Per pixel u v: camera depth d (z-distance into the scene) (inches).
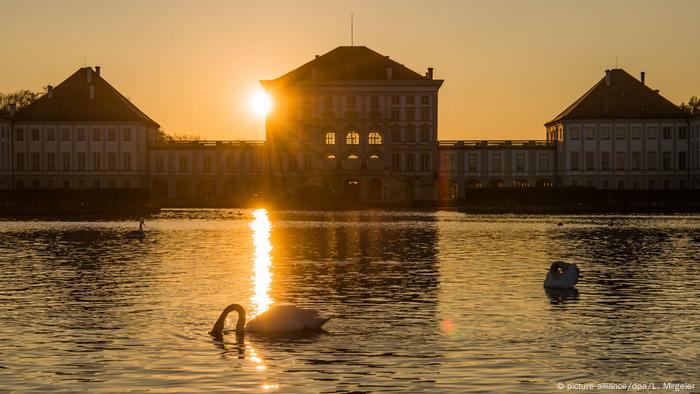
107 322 1283.2
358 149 7495.1
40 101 7534.5
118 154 7455.7
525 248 2605.8
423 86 7549.2
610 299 1507.1
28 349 1105.4
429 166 7588.6
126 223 4121.6
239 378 966.4
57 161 7455.7
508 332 1209.4
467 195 6117.1
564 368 1008.9
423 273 1908.2
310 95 7583.7
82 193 5797.2
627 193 6112.2
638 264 2106.3
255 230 3531.0
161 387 933.8
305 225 3934.5
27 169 7455.7
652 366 1018.1
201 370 1000.9
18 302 1471.5
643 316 1334.9
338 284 1713.8
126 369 1005.2
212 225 3944.4
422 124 7568.9
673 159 7347.4
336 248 2596.0
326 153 7524.6
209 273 1908.2
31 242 2829.7
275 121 7568.9
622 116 7332.7
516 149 7603.4
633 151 7367.1
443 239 3006.9
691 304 1449.3
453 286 1681.8
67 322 1284.4
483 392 914.1
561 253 2421.3
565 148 7381.9
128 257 2288.4
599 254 2389.3
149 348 1109.1
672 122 7332.7
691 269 1984.5
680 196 6102.4
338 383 947.3
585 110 7401.6
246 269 1990.7
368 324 1266.0
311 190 6904.5
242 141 7687.0
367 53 7775.6
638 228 3700.8
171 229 3617.1
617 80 7544.3
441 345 1126.4
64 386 938.7
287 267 2037.4
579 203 6082.7
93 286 1676.9
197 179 7652.6
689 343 1138.0
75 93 7559.1
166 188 7682.1
